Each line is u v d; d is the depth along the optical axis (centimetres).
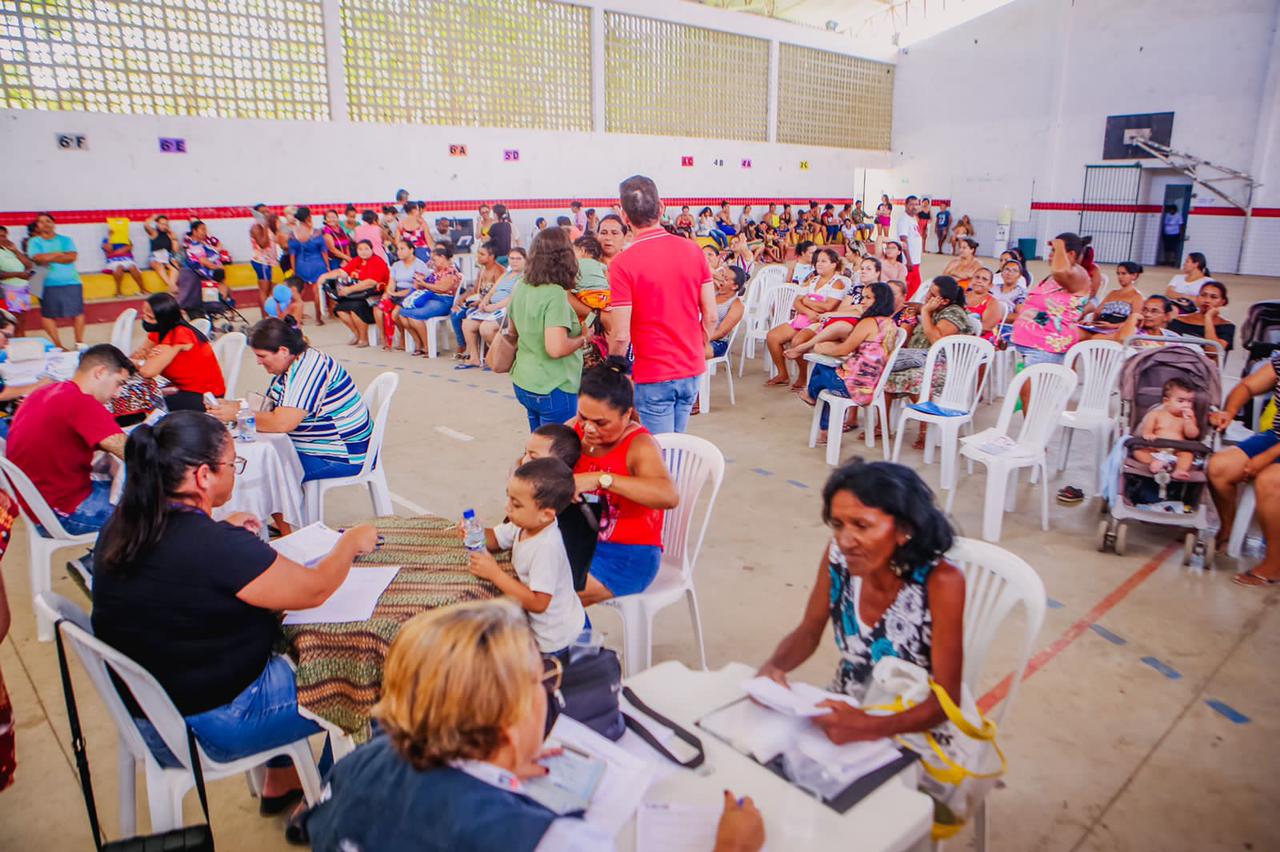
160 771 195
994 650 320
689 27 1691
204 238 1085
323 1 1200
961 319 555
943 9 2027
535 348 372
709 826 130
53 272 860
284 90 1202
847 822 134
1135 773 250
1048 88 1859
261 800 239
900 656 184
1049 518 450
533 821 108
